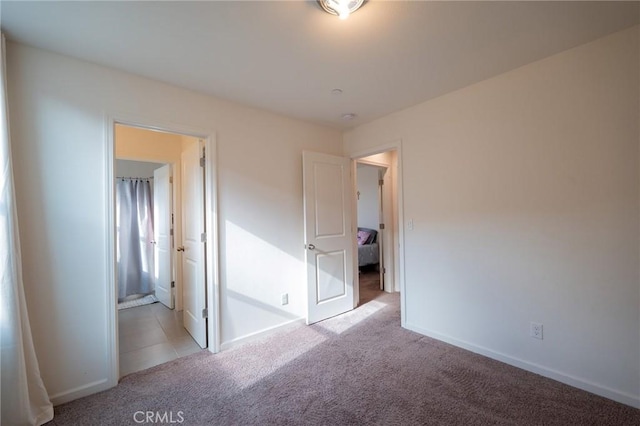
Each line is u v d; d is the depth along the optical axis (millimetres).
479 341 2477
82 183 2002
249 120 2865
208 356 2514
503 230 2316
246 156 2832
